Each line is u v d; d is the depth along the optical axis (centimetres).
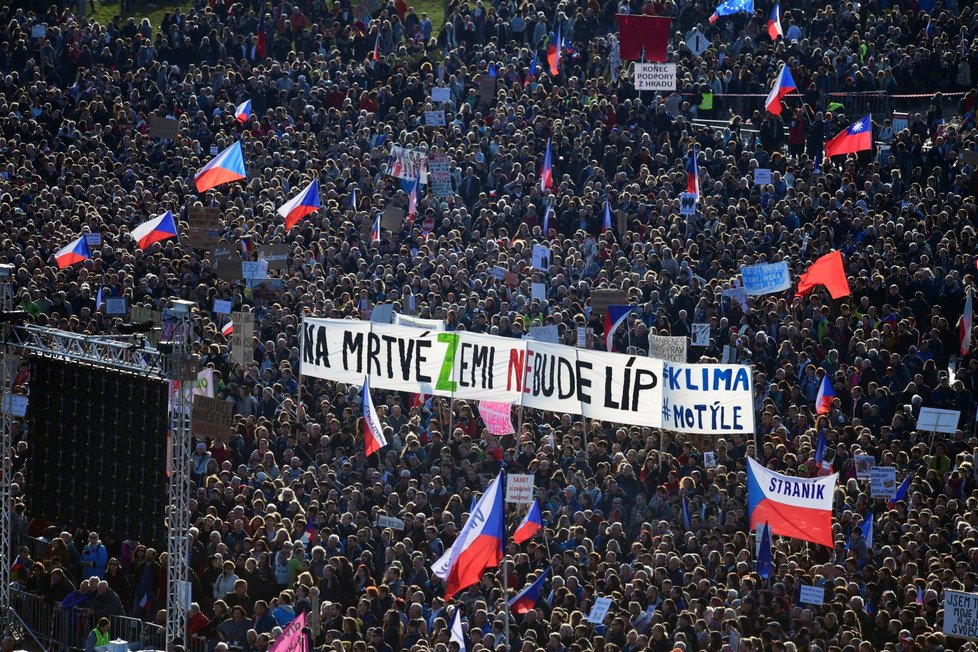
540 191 13088
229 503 8450
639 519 8369
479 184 13450
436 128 14338
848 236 12069
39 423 8525
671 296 11312
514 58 15650
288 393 10100
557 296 11488
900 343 10712
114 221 12594
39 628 8081
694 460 8900
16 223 12312
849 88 15138
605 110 14350
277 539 7856
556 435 9475
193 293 11544
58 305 10994
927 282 11281
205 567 8019
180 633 7544
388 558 7800
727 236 12038
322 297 11100
